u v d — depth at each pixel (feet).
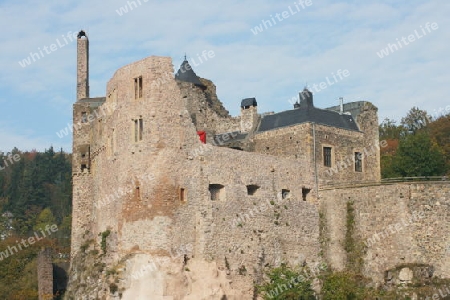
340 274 198.59
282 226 202.18
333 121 226.79
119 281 176.96
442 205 198.49
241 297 185.26
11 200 429.38
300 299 190.29
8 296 238.89
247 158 198.29
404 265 196.54
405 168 270.26
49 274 216.74
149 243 177.06
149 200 179.22
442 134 330.34
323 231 211.82
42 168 456.86
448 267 195.11
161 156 180.86
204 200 185.57
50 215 416.05
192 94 240.12
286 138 220.43
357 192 207.92
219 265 184.44
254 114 234.79
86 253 208.95
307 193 213.25
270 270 195.72
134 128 185.88
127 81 189.47
